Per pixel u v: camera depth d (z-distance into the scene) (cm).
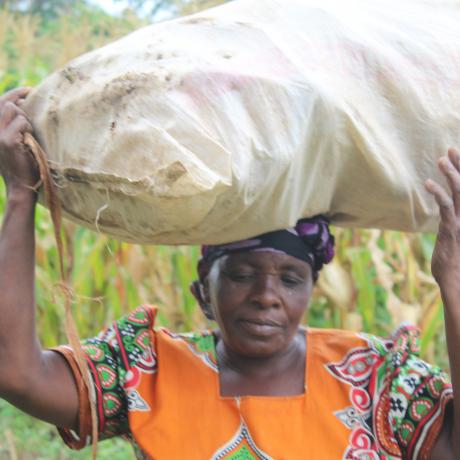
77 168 146
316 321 454
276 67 150
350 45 160
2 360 163
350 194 169
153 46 148
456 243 163
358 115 156
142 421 171
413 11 172
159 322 442
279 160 145
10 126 158
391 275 440
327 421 172
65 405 171
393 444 172
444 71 164
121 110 142
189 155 134
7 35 557
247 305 172
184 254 439
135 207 143
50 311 443
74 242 437
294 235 172
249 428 170
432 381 176
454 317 164
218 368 179
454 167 162
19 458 410
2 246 163
